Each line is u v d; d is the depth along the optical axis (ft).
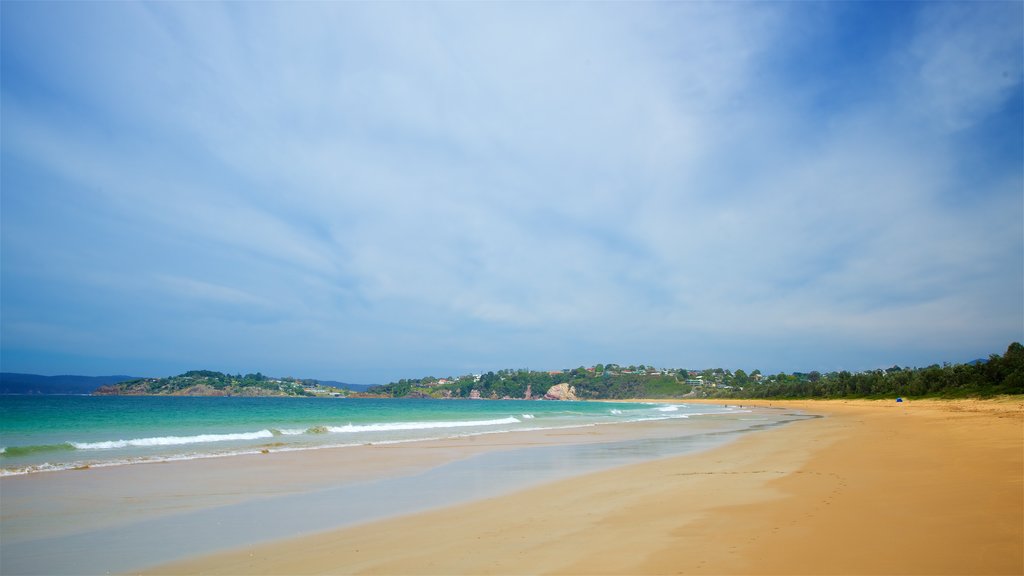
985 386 249.75
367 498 42.75
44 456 65.31
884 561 22.62
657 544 26.81
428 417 187.73
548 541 28.53
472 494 44.16
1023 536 25.13
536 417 204.54
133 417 155.74
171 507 39.42
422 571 24.49
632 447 81.87
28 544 30.32
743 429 125.59
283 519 35.91
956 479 40.68
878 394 354.54
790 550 24.73
